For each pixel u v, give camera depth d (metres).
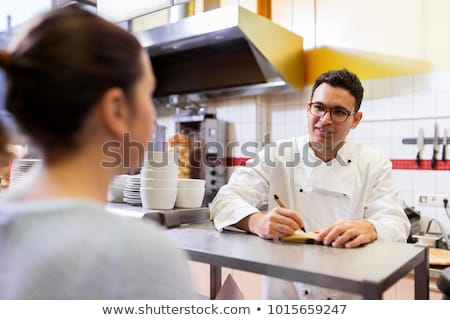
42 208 0.45
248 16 2.05
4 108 0.46
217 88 2.66
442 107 2.08
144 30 2.31
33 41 0.44
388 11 2.27
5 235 0.44
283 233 0.87
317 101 1.24
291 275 0.65
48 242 0.42
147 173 1.10
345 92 1.20
